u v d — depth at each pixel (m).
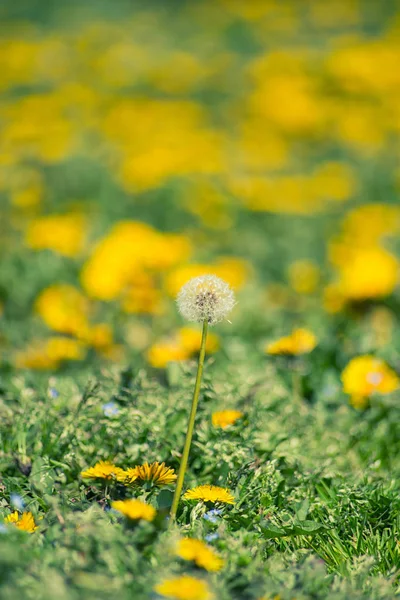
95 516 2.48
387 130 12.77
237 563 2.35
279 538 2.82
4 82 15.77
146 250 6.12
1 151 10.49
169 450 3.21
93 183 9.92
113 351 5.16
